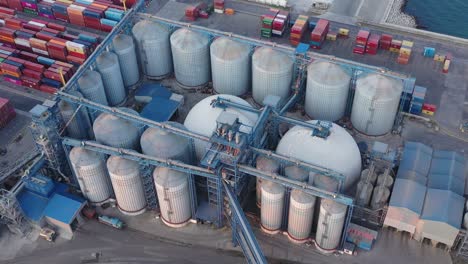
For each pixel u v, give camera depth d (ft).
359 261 293.02
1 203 288.71
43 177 318.24
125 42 387.96
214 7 510.99
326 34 469.98
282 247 301.43
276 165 292.20
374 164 304.50
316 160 302.66
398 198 295.89
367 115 351.46
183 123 374.84
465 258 291.79
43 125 304.30
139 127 322.34
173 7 521.24
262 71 362.12
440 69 431.84
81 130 340.80
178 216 306.76
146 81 420.36
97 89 359.66
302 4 522.47
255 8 516.32
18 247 305.73
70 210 310.65
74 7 496.64
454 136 368.48
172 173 288.71
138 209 317.42
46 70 418.72
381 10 515.91
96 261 297.33
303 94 386.11
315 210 292.40
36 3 508.94
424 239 300.61
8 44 462.19
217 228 313.12
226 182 289.12
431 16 530.68
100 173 308.60
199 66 393.50
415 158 323.78
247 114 330.75
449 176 311.88
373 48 447.42
